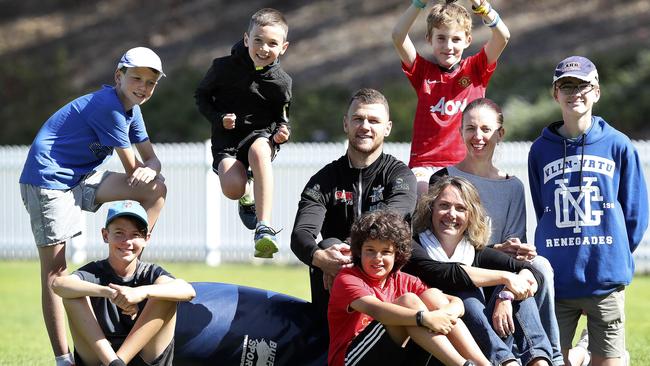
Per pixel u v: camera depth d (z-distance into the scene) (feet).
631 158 41.96
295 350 42.39
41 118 167.94
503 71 146.51
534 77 143.33
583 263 41.55
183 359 41.86
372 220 37.37
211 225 110.93
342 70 161.07
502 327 38.32
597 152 41.96
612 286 41.52
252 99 44.52
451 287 39.04
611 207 41.55
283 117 45.27
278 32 44.16
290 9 185.47
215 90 45.21
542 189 43.06
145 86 42.29
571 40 153.89
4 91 174.09
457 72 49.60
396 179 41.68
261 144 43.70
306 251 39.47
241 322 42.47
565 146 42.42
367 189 41.91
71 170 43.37
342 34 172.04
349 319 38.09
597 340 42.42
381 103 41.57
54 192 42.93
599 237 41.47
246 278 92.48
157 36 184.96
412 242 40.06
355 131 41.29
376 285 38.04
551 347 39.27
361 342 36.76
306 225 40.57
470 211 40.37
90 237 113.70
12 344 59.00
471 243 40.65
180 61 175.11
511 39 158.51
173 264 109.50
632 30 152.97
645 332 60.18
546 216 42.63
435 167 48.85
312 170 107.65
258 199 42.93
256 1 191.01
